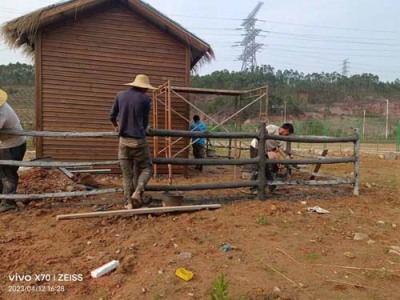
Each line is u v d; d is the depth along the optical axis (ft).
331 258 14.20
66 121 30.89
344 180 24.36
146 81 18.75
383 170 41.39
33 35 29.84
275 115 220.64
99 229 16.30
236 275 12.54
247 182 21.79
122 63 32.14
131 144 18.25
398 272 13.26
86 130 31.37
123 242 14.96
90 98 31.42
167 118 30.96
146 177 18.84
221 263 13.33
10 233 15.74
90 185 21.75
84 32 31.12
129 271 12.92
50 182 25.00
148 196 21.11
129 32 32.24
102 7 31.35
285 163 22.50
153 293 11.45
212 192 23.76
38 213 18.21
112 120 19.13
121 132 18.28
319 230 17.12
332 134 120.57
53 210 18.81
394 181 32.48
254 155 24.95
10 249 14.25
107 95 31.83
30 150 64.44
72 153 30.94
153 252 14.08
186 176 32.73
